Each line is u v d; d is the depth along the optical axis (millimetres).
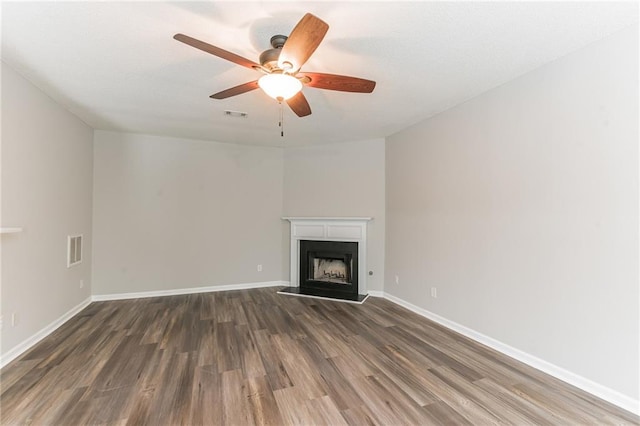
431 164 3688
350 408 1941
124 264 4414
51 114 3139
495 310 2846
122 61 2416
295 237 5203
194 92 3002
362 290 4699
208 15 1850
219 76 2664
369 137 4656
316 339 3014
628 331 1956
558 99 2355
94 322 3434
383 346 2867
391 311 3926
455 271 3307
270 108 3451
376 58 2359
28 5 1755
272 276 5328
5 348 2479
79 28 1990
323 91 2977
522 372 2408
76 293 3756
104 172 4309
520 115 2641
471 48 2217
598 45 2109
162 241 4621
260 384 2201
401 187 4258
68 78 2703
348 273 4891
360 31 2010
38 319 2932
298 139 4805
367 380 2270
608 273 2053
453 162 3355
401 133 4281
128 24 1948
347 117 3727
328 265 5102
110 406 1939
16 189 2602
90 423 1785
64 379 2246
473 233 3094
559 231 2340
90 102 3256
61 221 3363
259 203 5254
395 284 4344
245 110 3516
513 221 2691
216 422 1803
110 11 1818
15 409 1902
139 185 4496
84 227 3965
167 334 3111
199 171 4852
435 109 3445
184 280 4754
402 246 4207
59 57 2352
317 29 1572
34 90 2836
